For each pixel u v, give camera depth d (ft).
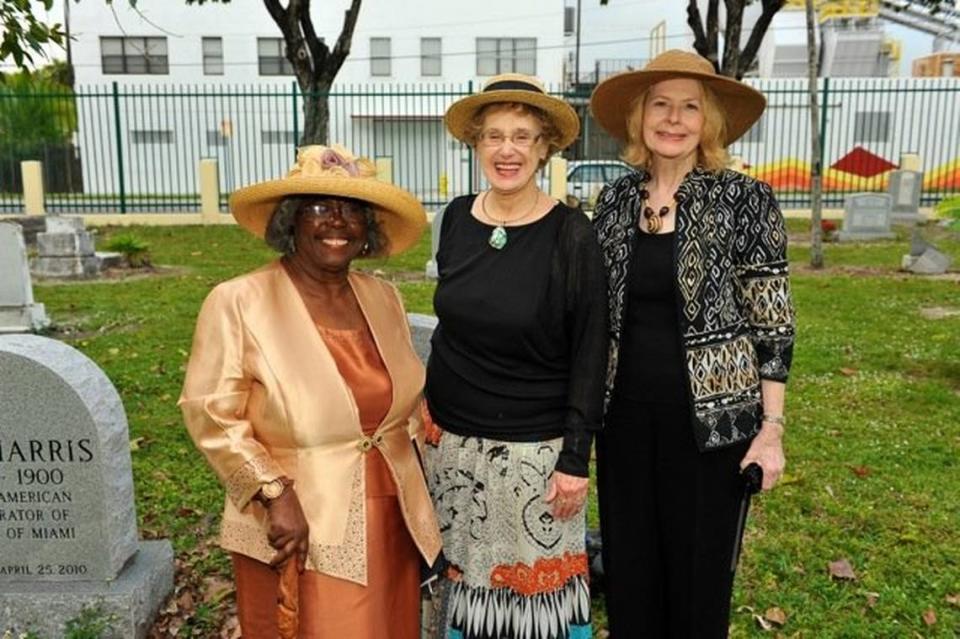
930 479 16.60
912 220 67.00
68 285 39.96
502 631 8.89
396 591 8.52
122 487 11.51
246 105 93.25
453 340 8.84
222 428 7.54
